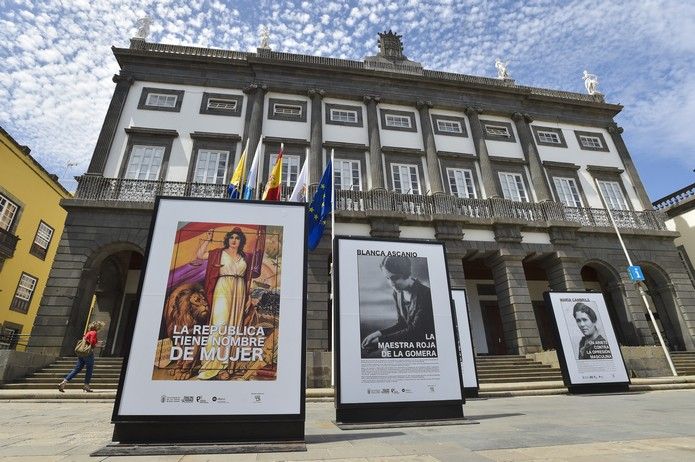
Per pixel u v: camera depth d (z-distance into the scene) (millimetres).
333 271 5656
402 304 5648
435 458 2990
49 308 11656
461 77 19328
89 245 12617
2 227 16500
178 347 3799
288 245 4434
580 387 8820
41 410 6492
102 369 10250
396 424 4863
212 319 3961
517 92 18938
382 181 15773
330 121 16906
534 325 14031
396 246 5957
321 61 17953
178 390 3652
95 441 3775
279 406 3746
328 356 10008
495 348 15883
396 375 5293
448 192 16453
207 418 3605
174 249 4188
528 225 15477
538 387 9586
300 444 3533
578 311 9422
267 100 16688
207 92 16297
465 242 14984
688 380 10195
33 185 18156
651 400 7223
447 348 5594
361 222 14586
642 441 3465
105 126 14633
